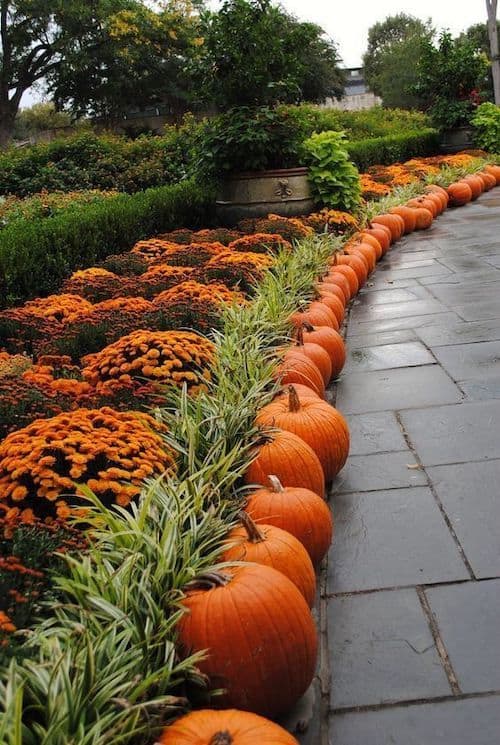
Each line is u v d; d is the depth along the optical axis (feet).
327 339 17.54
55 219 28.89
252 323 16.80
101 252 29.81
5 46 131.95
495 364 18.12
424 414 15.60
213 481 10.37
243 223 33.37
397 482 12.82
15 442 10.06
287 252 25.85
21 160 59.00
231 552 8.42
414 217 41.39
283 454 11.05
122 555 8.13
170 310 17.56
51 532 8.83
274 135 35.73
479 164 62.03
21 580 7.69
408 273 30.63
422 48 73.82
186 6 129.39
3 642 6.54
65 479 9.28
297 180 35.91
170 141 59.67
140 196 35.73
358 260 28.02
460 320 22.49
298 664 7.43
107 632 6.87
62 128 145.18
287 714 7.91
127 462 9.80
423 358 19.38
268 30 35.58
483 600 9.39
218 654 7.16
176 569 7.97
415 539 10.99
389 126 85.51
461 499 11.94
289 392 12.44
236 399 12.86
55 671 6.05
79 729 5.76
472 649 8.54
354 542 11.16
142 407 12.93
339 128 73.00
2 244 24.07
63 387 13.43
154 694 6.70
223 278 22.86
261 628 7.23
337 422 12.57
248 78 35.29
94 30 130.31
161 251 29.22
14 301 23.88
